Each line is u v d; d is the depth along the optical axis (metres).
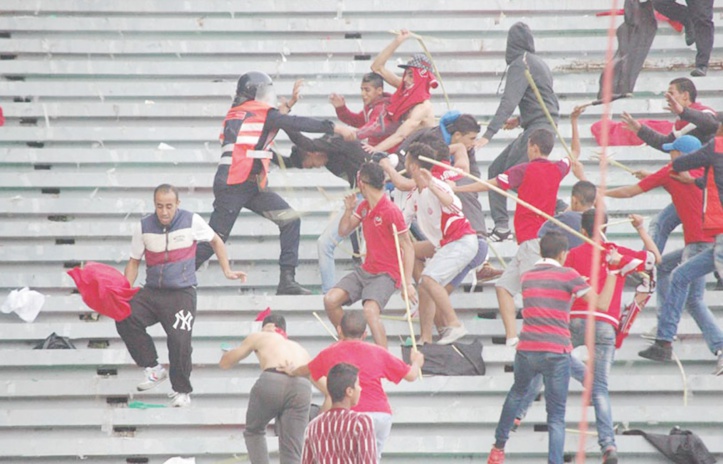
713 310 37.72
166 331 34.34
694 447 33.69
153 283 34.16
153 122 43.59
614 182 41.00
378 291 34.00
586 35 45.44
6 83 44.00
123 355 36.47
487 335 36.81
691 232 35.31
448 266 34.94
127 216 40.78
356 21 45.59
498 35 45.41
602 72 43.94
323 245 37.41
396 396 35.38
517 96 38.00
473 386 35.09
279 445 31.38
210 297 37.44
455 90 43.72
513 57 38.78
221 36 45.84
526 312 31.75
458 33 45.38
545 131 35.53
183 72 44.72
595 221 33.25
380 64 39.81
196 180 41.38
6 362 36.34
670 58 44.22
